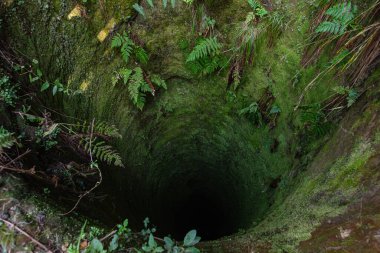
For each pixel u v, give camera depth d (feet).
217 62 10.69
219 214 19.24
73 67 9.07
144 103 11.59
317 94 9.04
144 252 5.75
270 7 9.22
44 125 7.55
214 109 12.78
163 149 14.48
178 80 11.82
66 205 7.11
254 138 12.28
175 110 12.92
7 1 7.27
